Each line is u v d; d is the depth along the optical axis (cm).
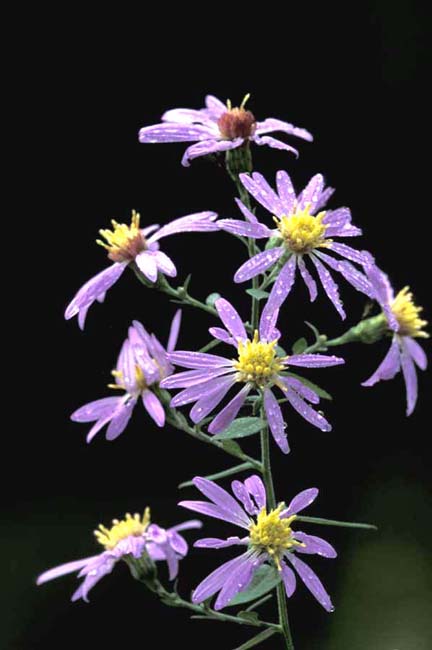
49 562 59
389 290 33
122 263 31
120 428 32
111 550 33
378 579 56
